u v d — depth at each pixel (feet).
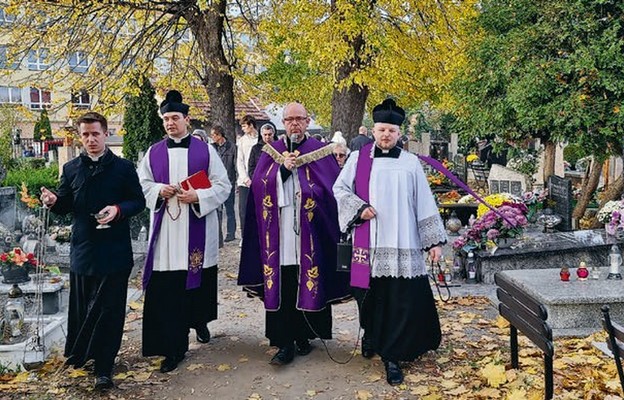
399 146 17.20
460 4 41.73
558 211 31.78
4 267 22.54
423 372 16.40
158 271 16.71
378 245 15.67
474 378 15.90
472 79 31.89
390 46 40.68
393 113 15.75
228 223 35.96
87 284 15.69
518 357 16.84
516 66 28.84
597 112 26.48
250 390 15.64
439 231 15.79
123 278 15.76
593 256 25.18
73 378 16.35
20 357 17.16
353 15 38.88
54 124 90.02
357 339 19.08
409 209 15.76
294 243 17.04
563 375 15.70
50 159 73.61
